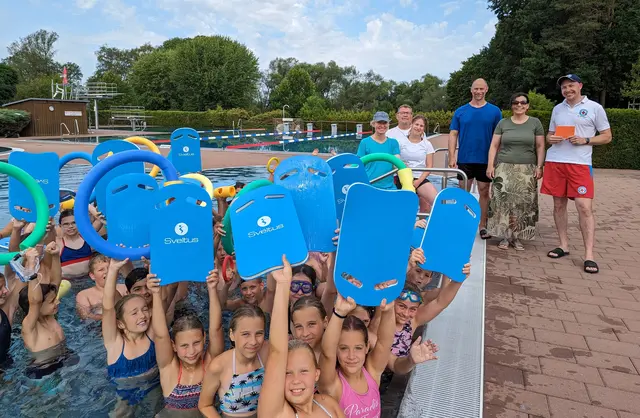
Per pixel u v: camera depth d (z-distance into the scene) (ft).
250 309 9.04
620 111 53.26
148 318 10.98
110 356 10.84
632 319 13.14
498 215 20.03
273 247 7.95
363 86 281.74
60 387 10.50
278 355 7.66
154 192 10.87
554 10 120.78
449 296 10.65
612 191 37.35
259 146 80.79
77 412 9.63
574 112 17.78
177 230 9.26
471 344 11.30
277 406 7.59
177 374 10.08
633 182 42.78
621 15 115.03
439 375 9.93
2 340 11.34
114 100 172.04
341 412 8.20
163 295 12.58
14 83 165.27
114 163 11.07
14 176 10.80
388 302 8.19
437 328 12.13
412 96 261.44
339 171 11.30
